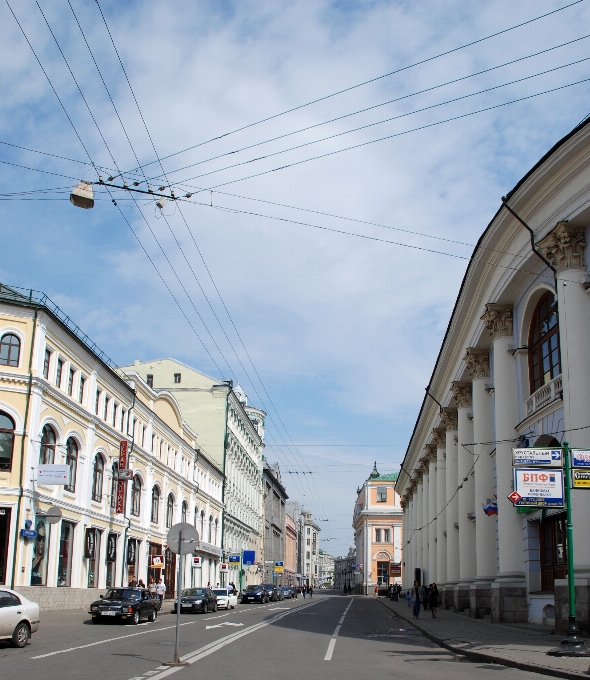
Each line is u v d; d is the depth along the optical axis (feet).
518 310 86.02
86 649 54.08
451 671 43.01
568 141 64.39
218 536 216.95
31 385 97.86
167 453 164.35
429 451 164.04
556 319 77.46
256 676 39.75
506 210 76.84
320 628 83.25
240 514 254.47
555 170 68.18
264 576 309.01
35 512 98.27
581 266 67.82
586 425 63.87
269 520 332.39
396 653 55.11
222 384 226.58
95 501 121.08
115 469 130.00
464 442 116.88
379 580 351.67
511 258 81.05
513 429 85.46
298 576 467.52
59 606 103.86
